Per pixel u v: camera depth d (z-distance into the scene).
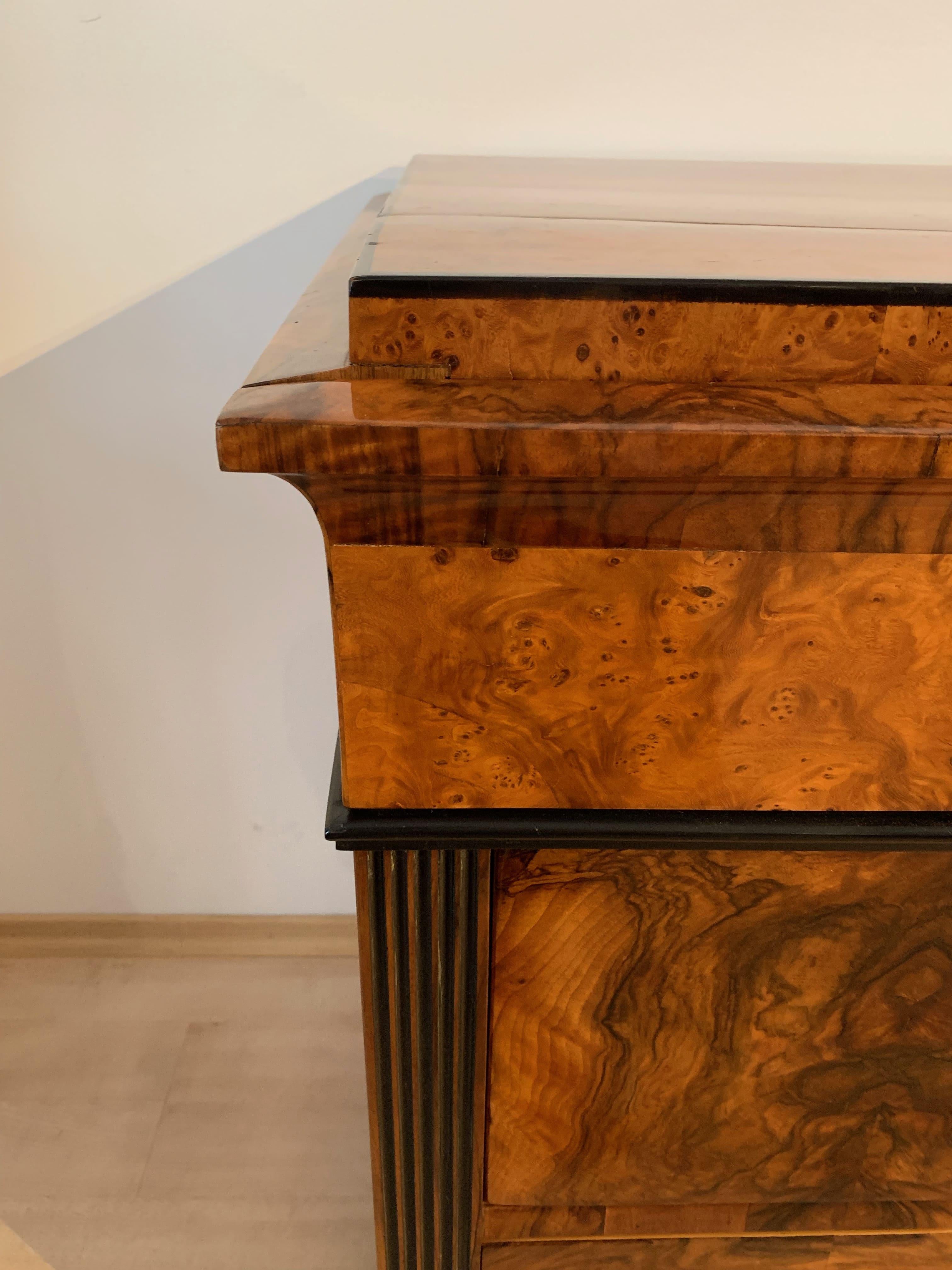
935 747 0.47
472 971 0.56
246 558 0.98
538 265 0.42
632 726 0.46
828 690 0.46
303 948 1.25
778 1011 0.58
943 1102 0.62
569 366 0.42
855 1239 0.68
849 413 0.39
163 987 1.20
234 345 0.88
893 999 0.57
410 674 0.45
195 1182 0.96
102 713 1.07
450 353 0.41
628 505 0.41
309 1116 1.04
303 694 1.06
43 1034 1.13
